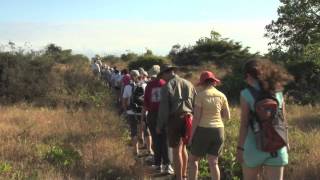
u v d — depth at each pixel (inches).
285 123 238.1
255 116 235.0
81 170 385.4
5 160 403.9
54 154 418.9
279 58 1248.2
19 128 559.5
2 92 879.7
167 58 2116.1
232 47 2030.0
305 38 1261.1
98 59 1445.6
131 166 405.4
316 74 1035.9
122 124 634.8
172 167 412.5
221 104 332.5
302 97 987.9
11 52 917.8
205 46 2062.0
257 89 237.9
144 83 489.7
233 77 1092.5
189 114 359.9
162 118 361.4
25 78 900.0
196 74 1576.0
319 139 475.8
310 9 1248.2
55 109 775.7
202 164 399.2
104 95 993.5
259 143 232.1
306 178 352.8
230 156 401.1
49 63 957.8
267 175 235.9
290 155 414.3
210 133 326.6
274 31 1293.1
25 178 347.6
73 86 1055.0
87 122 632.4
